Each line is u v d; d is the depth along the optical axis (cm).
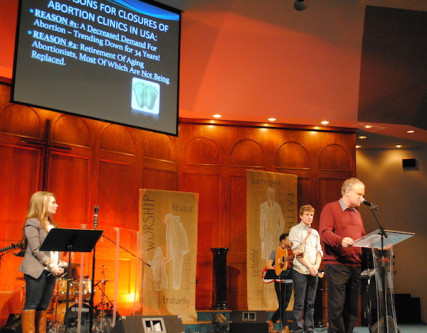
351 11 714
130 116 660
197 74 779
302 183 902
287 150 906
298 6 704
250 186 829
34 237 443
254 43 758
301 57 782
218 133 884
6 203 634
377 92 829
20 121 659
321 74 806
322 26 740
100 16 645
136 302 706
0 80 647
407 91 823
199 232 851
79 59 619
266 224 828
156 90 691
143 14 689
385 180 1177
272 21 728
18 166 651
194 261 764
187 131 872
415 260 1130
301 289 602
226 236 859
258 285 802
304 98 834
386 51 771
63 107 598
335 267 440
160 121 692
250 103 829
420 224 1145
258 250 813
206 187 865
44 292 455
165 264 736
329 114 859
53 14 601
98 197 727
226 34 744
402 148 1181
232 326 595
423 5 690
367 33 748
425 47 757
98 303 668
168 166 831
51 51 595
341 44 766
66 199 691
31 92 573
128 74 664
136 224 768
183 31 740
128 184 770
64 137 700
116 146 762
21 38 571
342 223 455
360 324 844
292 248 617
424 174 1162
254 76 798
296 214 862
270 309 797
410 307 1076
